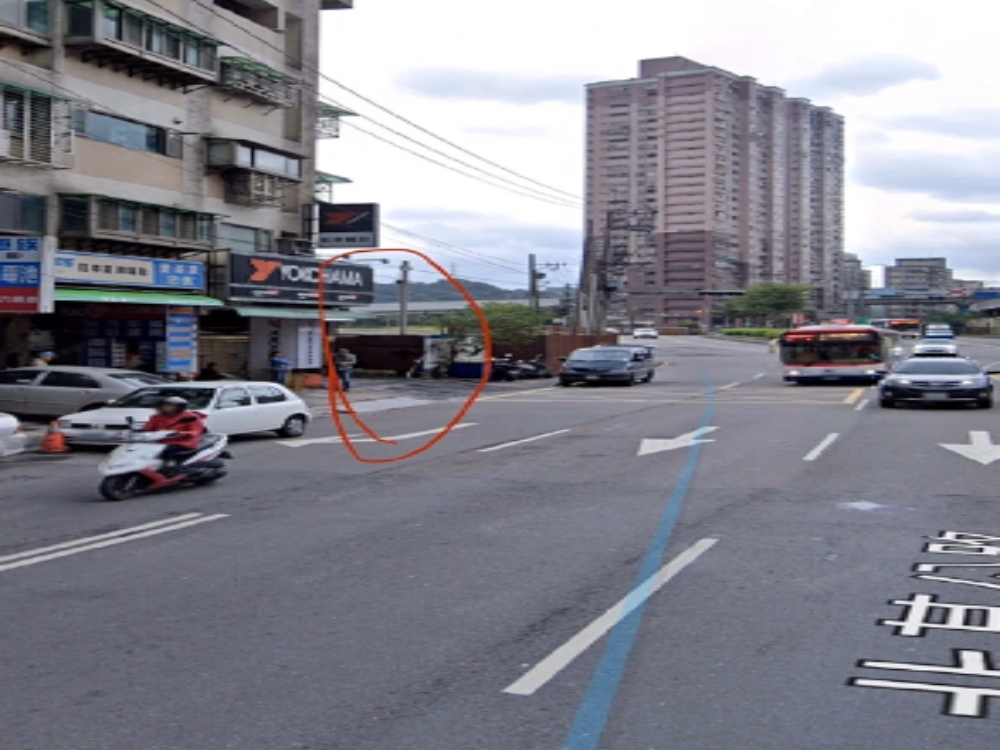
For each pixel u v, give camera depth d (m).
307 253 34.69
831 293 153.25
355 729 4.89
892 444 16.92
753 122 132.38
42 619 6.87
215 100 30.55
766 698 5.27
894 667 5.75
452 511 11.01
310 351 34.41
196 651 6.14
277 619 6.84
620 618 6.78
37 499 12.20
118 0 25.38
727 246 128.75
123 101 27.02
